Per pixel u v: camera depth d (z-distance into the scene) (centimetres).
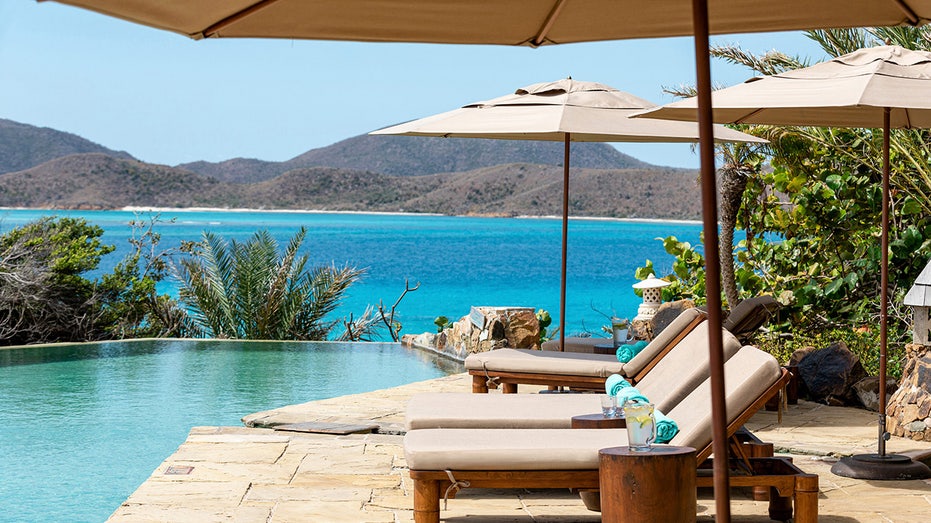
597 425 512
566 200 845
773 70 1136
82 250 1672
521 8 298
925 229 1087
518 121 750
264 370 1239
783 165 1198
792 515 504
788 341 1100
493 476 439
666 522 400
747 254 1240
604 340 962
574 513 522
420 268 5519
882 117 652
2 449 752
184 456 653
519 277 5156
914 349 745
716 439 257
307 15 282
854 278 1079
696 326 644
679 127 766
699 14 253
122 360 1330
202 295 1692
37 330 1614
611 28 326
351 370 1245
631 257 6588
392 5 282
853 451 679
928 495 561
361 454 665
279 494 553
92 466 696
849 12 317
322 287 1725
